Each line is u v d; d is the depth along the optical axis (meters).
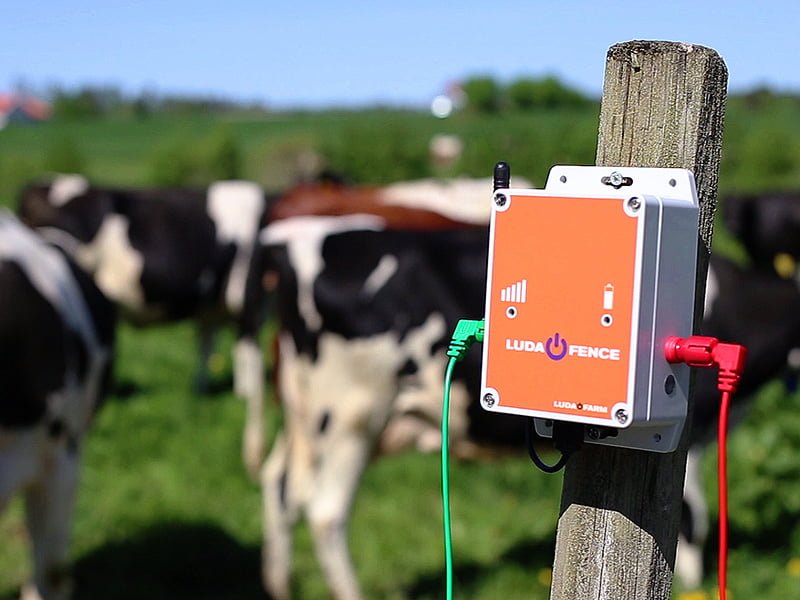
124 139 55.41
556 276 1.84
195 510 6.06
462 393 4.63
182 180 35.22
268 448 7.19
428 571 5.29
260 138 51.34
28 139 56.38
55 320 4.21
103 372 4.63
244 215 8.92
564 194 1.83
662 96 1.97
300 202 8.34
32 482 4.28
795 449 5.83
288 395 4.93
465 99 67.44
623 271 1.78
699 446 4.98
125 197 8.77
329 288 4.73
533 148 28.94
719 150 2.01
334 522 4.73
